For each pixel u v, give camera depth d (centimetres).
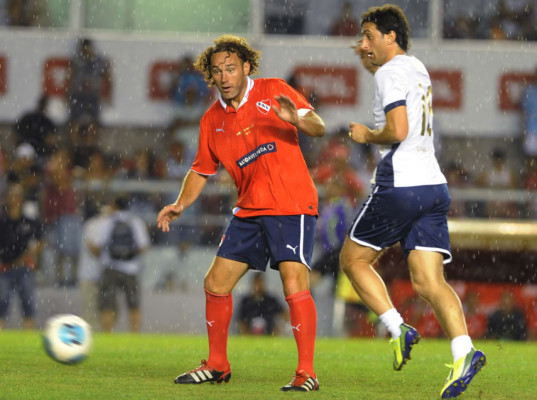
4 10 5444
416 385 1903
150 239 4703
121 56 5425
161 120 5400
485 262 4016
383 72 1752
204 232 4744
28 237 4422
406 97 1747
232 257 1831
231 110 1816
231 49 1788
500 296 4006
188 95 5391
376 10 1838
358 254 1831
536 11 5672
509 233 3997
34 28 5453
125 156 5350
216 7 5484
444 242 1769
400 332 1761
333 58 5419
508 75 5450
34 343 2819
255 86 1822
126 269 4381
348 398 1647
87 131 5278
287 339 3559
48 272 4591
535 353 2869
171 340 3216
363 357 2581
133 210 4878
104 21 5484
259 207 1789
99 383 1822
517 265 4000
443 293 1728
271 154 1789
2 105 5381
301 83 5419
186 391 1702
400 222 1769
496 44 5475
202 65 1842
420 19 5516
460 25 5622
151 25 5506
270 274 4472
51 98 5359
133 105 5406
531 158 5428
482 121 5453
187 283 4656
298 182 1795
